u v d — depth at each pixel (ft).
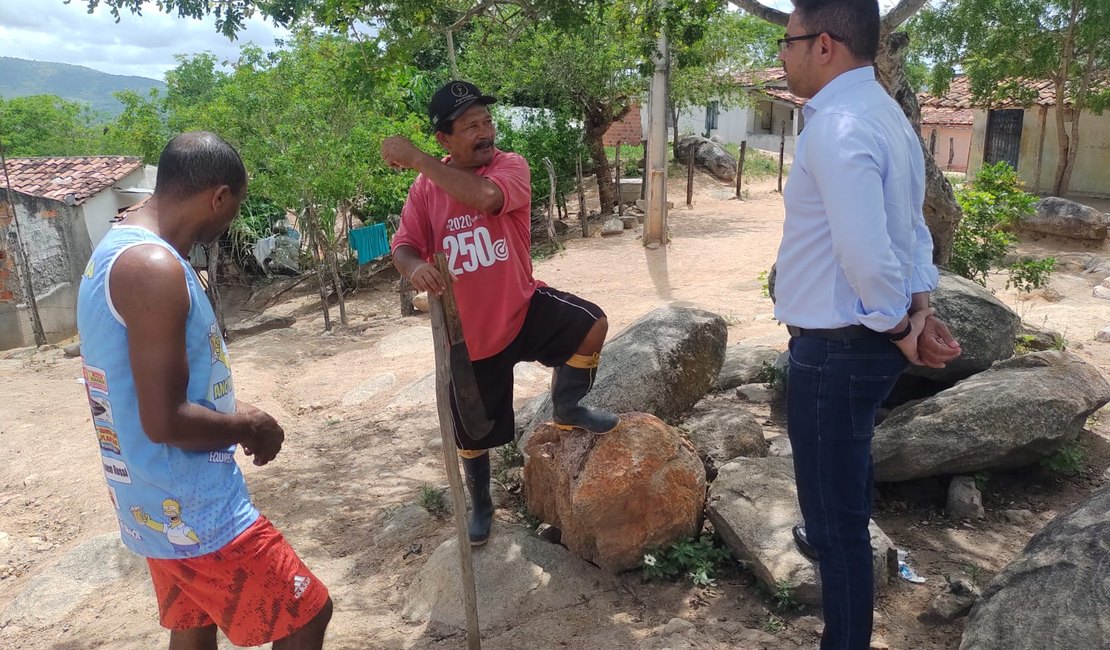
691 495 11.74
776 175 81.15
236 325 47.44
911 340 7.68
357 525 14.74
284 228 60.44
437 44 64.90
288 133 39.32
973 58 58.13
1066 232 43.52
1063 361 14.11
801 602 10.25
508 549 11.72
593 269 45.09
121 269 6.52
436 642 10.55
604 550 11.46
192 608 7.80
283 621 7.49
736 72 75.87
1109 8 50.65
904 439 12.75
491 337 10.64
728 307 32.68
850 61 7.86
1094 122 62.49
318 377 27.14
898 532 12.35
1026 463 13.24
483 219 10.32
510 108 60.95
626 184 66.08
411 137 44.06
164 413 6.56
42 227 55.57
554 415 11.81
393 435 19.54
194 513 7.04
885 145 7.43
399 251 10.44
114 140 71.05
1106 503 9.32
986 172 23.72
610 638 10.13
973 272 23.03
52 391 27.78
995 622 8.49
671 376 14.80
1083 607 7.99
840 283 7.73
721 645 9.75
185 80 86.69
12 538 16.38
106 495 17.94
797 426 8.24
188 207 7.11
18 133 133.18
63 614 12.94
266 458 7.80
